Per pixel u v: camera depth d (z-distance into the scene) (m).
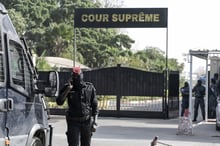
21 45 7.37
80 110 8.46
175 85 23.30
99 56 58.78
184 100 22.92
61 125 18.73
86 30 59.94
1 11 6.79
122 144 13.67
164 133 16.80
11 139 6.73
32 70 7.71
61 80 22.61
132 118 22.36
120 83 22.70
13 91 6.88
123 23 23.05
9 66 6.75
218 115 17.97
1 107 6.42
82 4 62.09
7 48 6.77
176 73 23.30
